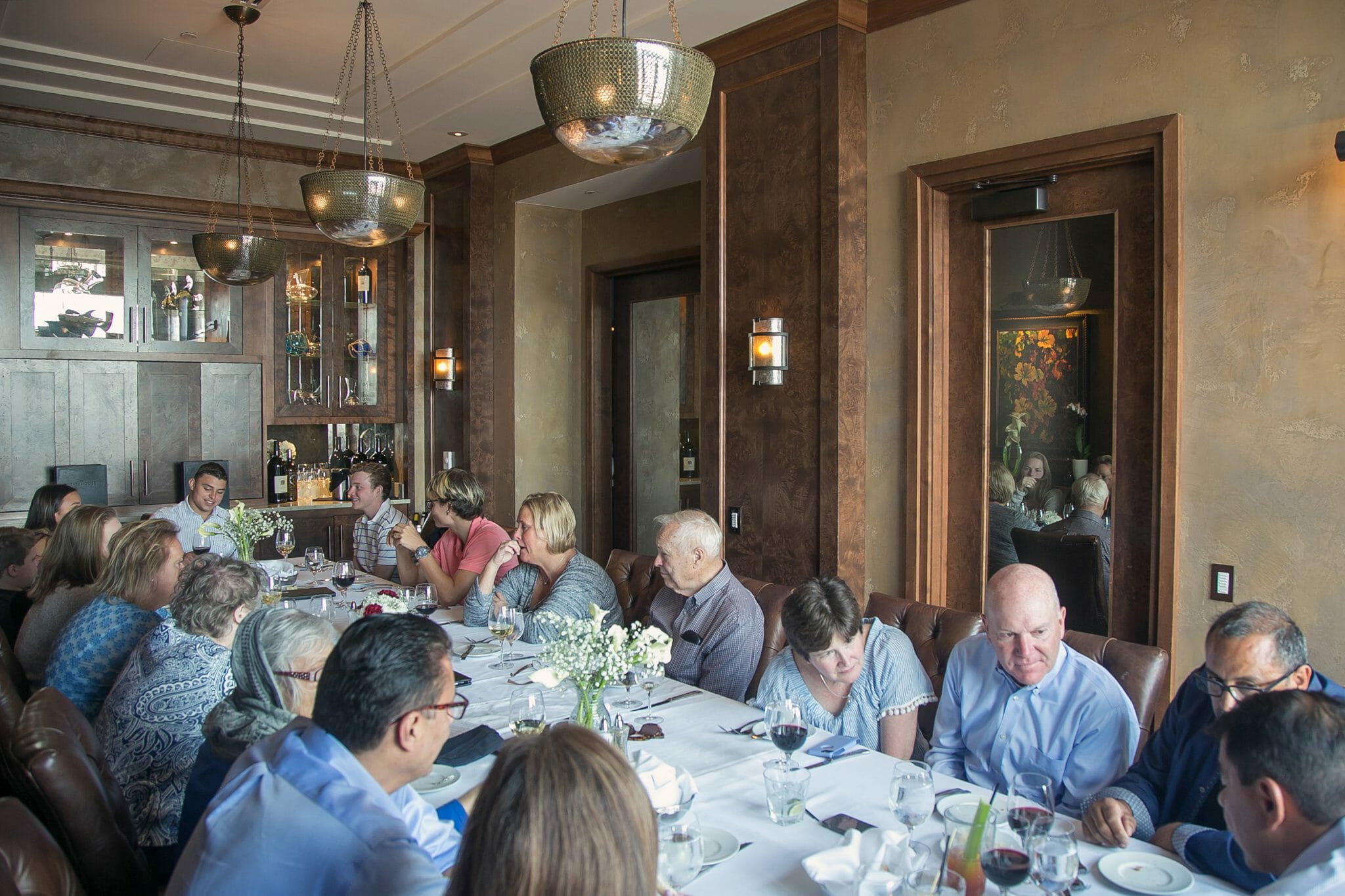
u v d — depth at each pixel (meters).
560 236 6.14
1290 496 2.79
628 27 4.09
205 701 2.04
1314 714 1.26
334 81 4.81
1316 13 2.71
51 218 5.08
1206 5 2.92
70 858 1.65
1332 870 1.18
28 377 5.01
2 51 4.42
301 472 5.97
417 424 6.57
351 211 2.96
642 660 2.02
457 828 1.74
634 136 2.04
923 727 2.61
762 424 4.16
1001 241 3.55
